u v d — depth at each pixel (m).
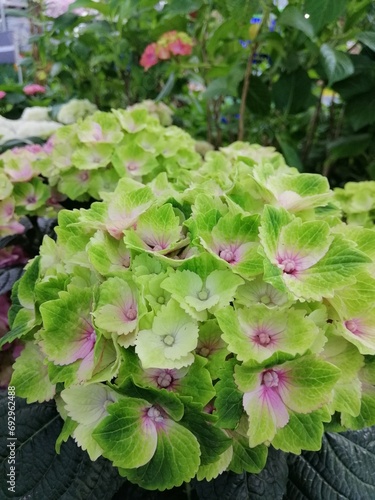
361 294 0.22
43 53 0.75
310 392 0.20
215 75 0.70
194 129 0.86
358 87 0.59
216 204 0.25
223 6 0.61
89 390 0.22
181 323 0.21
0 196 0.42
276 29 0.62
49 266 0.27
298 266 0.22
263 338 0.21
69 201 0.47
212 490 0.23
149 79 0.78
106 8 0.71
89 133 0.41
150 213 0.24
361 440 0.27
